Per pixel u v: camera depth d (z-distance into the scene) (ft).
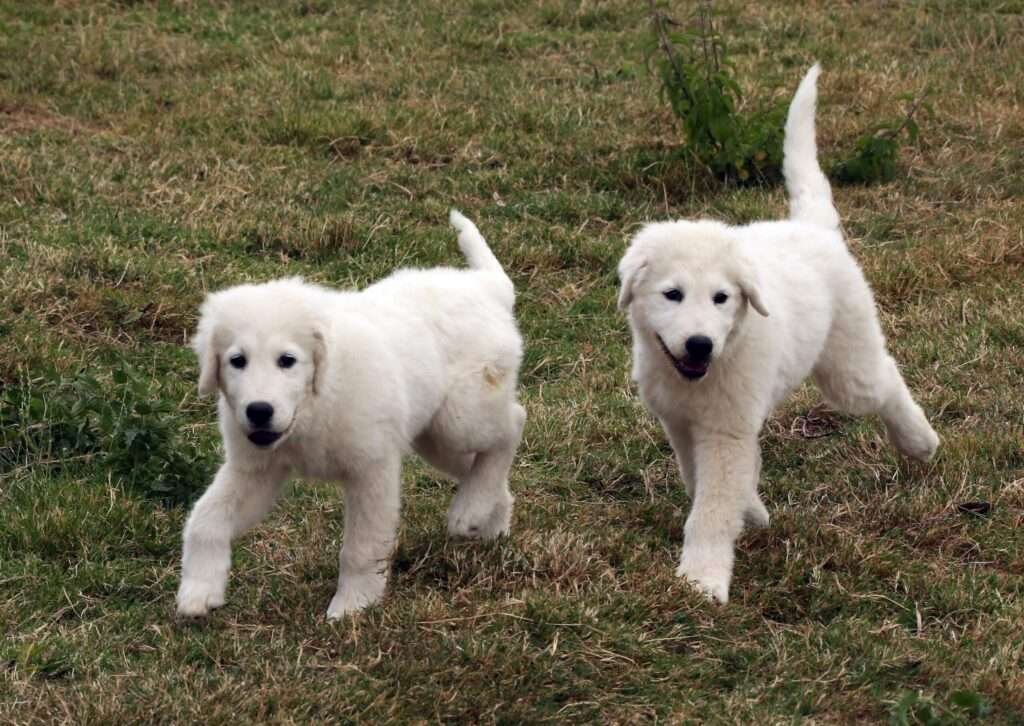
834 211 24.97
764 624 18.88
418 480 23.26
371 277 31.12
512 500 21.39
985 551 20.98
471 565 19.26
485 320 20.49
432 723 16.22
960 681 17.40
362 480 18.35
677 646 18.19
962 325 29.17
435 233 33.06
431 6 51.03
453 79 43.68
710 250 20.11
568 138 39.11
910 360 27.91
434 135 38.86
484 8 50.78
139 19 48.80
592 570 19.44
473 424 20.02
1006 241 32.89
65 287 28.19
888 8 51.52
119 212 32.89
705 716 16.69
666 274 20.17
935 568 20.40
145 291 28.76
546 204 35.14
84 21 48.34
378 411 18.10
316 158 37.86
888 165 37.76
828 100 42.83
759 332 20.44
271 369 17.42
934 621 19.19
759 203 35.32
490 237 32.99
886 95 42.68
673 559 20.84
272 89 42.24
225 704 16.08
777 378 21.07
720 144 37.06
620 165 37.37
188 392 25.46
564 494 23.24
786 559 20.15
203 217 32.83
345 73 44.29
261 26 48.73
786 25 48.98
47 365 25.25
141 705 16.06
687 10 50.42
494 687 16.69
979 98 42.70
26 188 33.65
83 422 23.29
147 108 40.50
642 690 17.19
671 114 40.98
